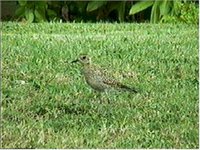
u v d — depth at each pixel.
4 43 16.61
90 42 16.80
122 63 15.33
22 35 17.83
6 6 22.97
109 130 11.84
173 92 13.62
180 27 19.83
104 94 13.26
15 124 12.12
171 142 11.59
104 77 12.71
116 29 19.20
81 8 23.53
